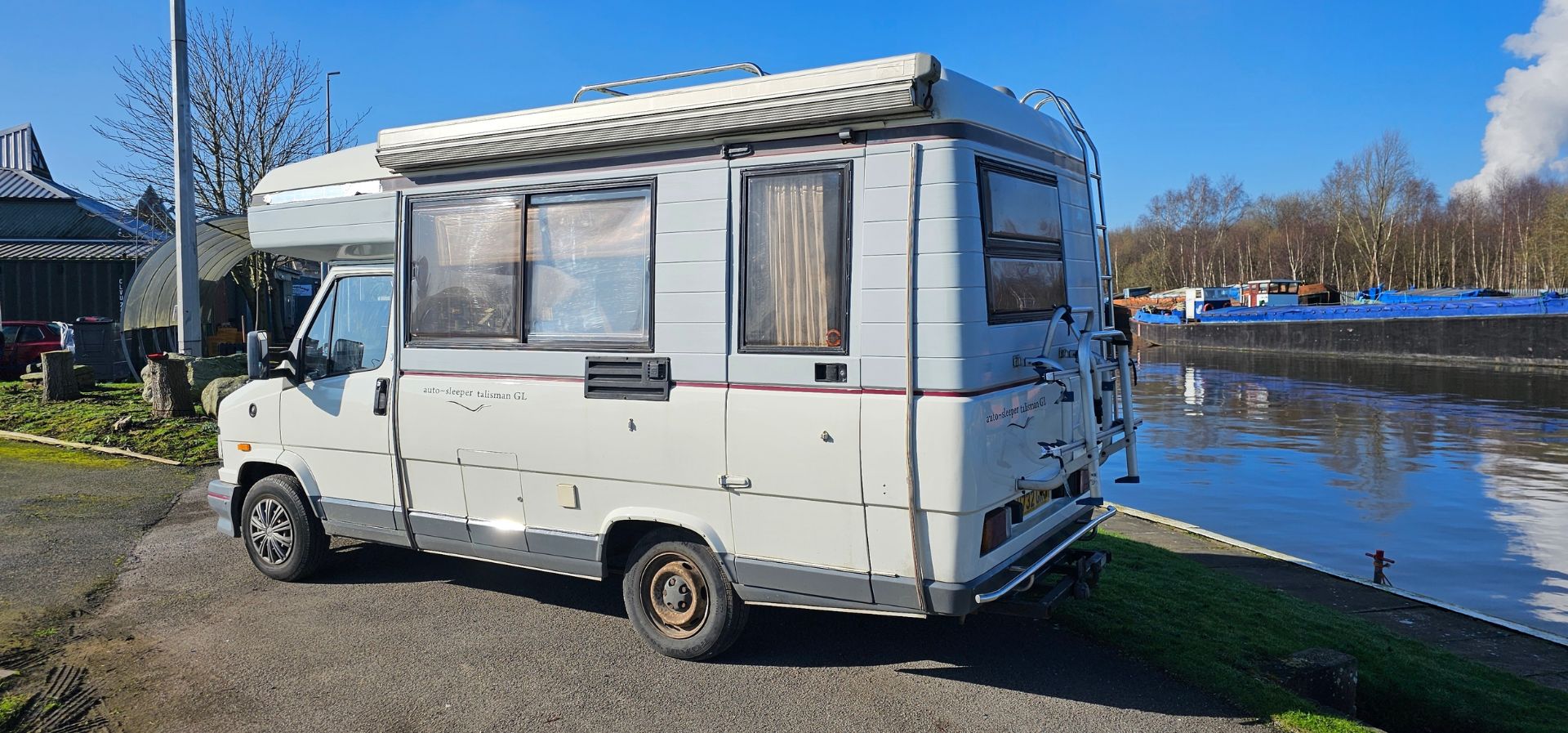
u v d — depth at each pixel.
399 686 4.81
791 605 4.67
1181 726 4.47
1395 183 77.12
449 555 5.76
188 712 4.49
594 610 5.98
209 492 6.79
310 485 6.23
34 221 30.73
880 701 4.70
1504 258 73.50
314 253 6.28
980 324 4.23
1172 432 23.28
